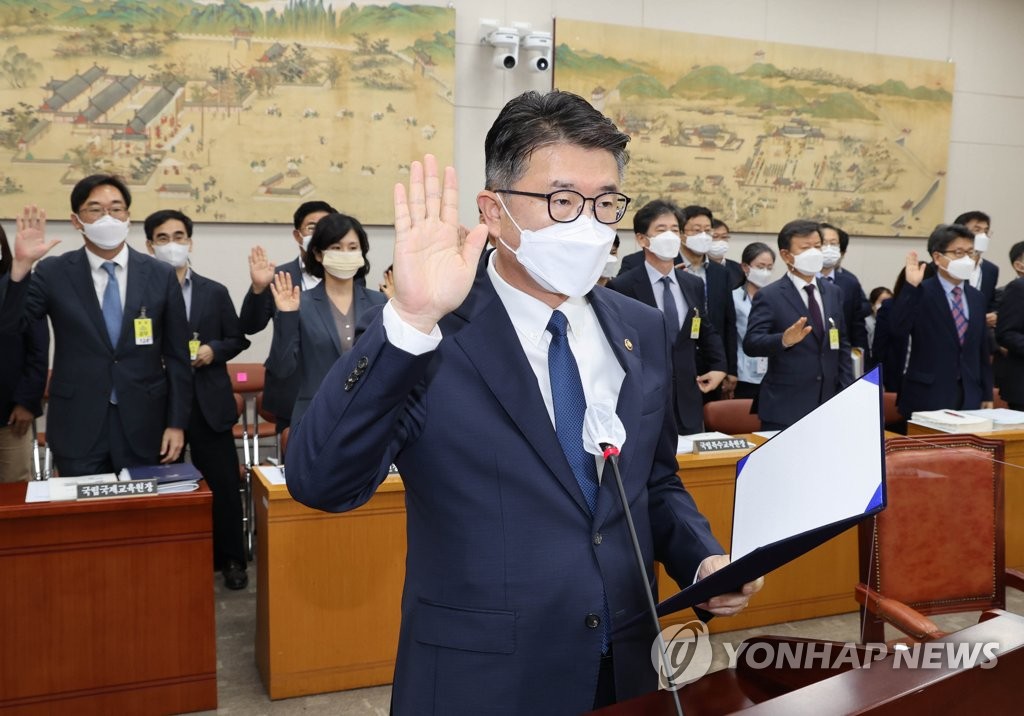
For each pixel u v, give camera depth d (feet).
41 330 11.09
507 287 3.88
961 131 24.36
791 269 12.85
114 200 9.92
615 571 3.64
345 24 17.90
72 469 10.01
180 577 8.66
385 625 9.41
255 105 17.43
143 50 16.57
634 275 13.50
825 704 2.77
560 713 3.54
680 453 10.58
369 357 3.20
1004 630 3.34
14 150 15.93
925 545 6.43
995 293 18.70
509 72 19.60
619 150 3.66
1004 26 24.40
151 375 10.32
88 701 8.44
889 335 16.24
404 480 3.82
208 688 8.81
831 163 22.70
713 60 21.17
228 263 17.74
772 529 3.16
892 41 23.24
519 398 3.63
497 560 3.55
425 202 3.29
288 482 3.43
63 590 8.29
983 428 11.68
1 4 15.64
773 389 12.64
